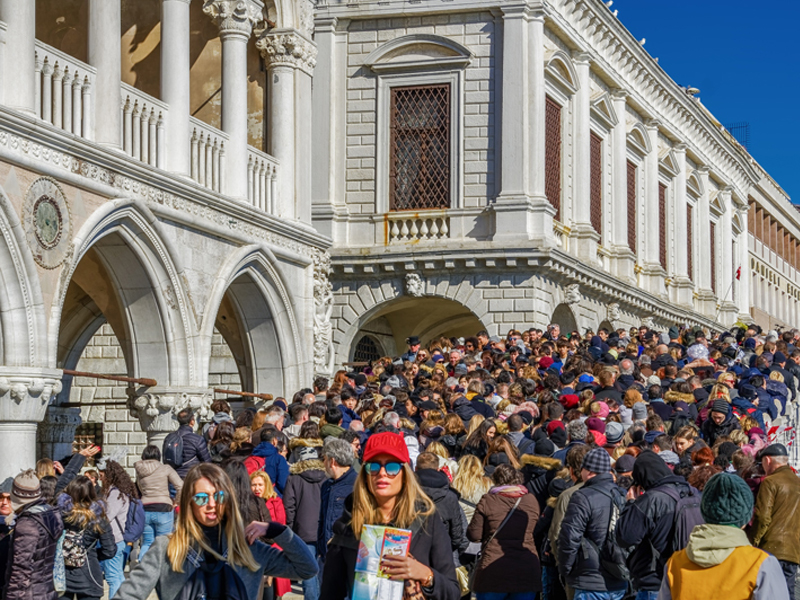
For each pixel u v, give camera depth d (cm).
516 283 3209
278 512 1216
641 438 1428
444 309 3650
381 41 3384
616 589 1034
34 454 1641
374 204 3378
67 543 1193
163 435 2014
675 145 4725
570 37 3528
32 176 1628
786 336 3216
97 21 1828
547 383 1870
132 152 1923
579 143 3616
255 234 2272
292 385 2430
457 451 1527
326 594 722
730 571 669
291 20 2464
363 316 3353
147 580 664
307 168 2514
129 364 2028
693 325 4784
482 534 1106
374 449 705
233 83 2244
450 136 3316
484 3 3272
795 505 1087
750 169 5841
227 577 671
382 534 682
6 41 1611
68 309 2442
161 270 1970
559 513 1098
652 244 4359
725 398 1839
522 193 3212
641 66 4162
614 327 3888
